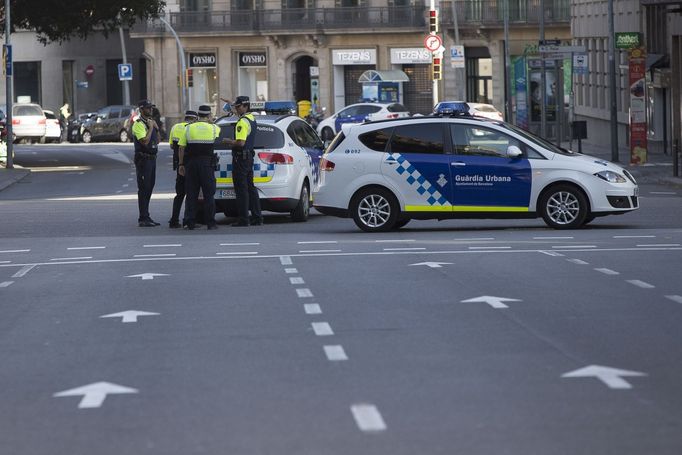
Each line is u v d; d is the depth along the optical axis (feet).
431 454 56.59
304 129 201.36
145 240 164.55
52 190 290.56
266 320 94.58
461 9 580.71
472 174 167.73
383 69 599.98
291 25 604.49
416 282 114.21
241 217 185.47
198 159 180.24
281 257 138.10
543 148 168.66
